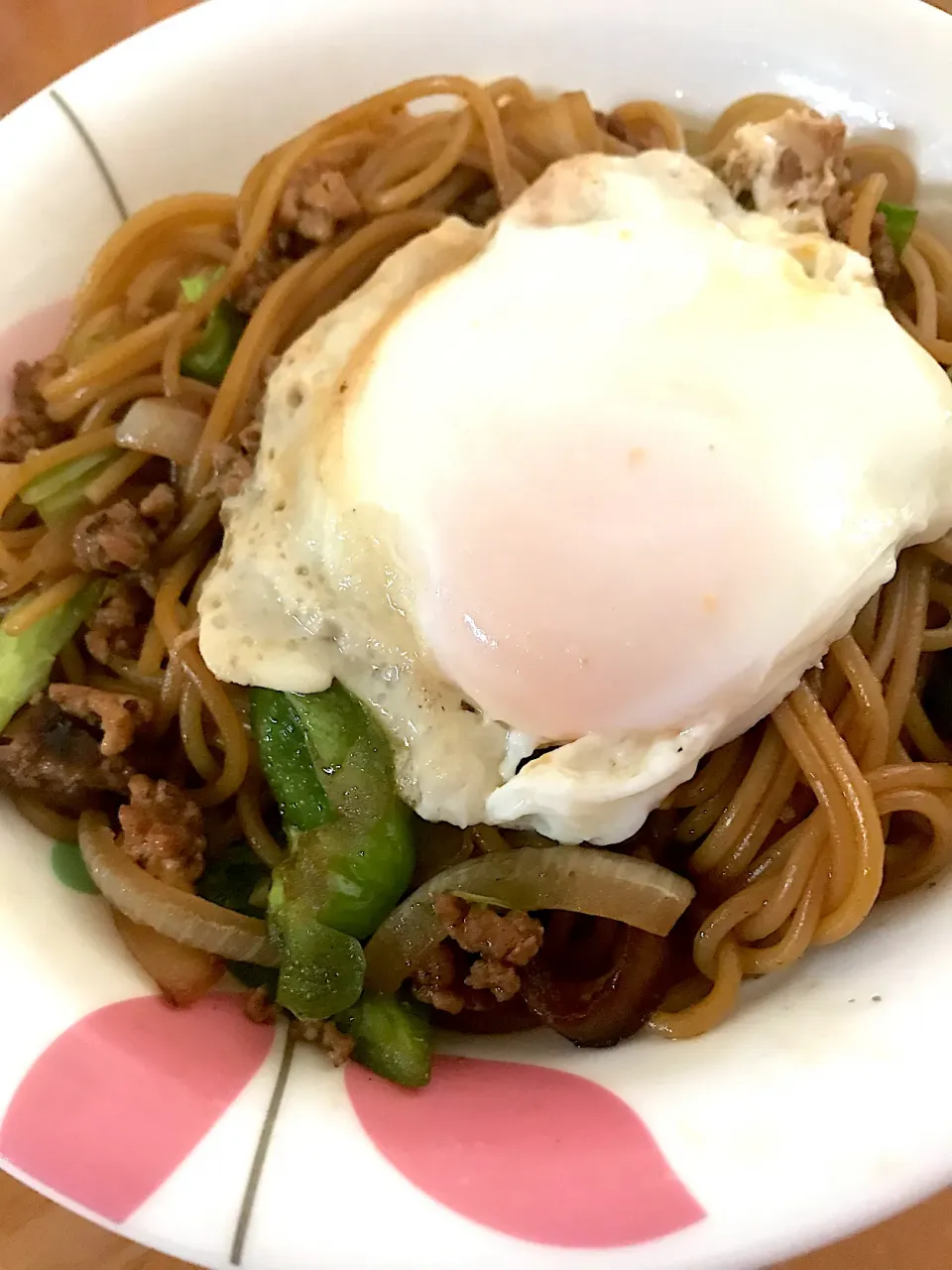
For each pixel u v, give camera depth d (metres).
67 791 0.16
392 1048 0.14
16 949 0.13
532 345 0.15
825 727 0.15
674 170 0.17
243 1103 0.12
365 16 0.19
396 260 0.17
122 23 0.23
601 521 0.14
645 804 0.14
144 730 0.16
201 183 0.19
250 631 0.15
